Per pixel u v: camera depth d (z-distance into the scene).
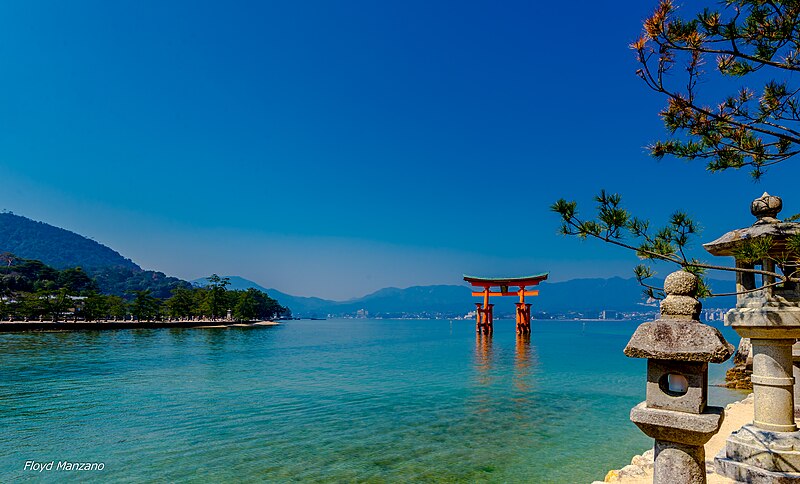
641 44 5.72
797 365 7.80
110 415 17.06
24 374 27.66
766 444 6.55
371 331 121.81
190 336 70.12
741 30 5.29
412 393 22.08
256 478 10.68
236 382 25.45
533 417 16.88
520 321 66.12
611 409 18.33
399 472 11.05
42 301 78.56
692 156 6.87
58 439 13.83
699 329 4.24
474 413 17.59
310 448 13.02
